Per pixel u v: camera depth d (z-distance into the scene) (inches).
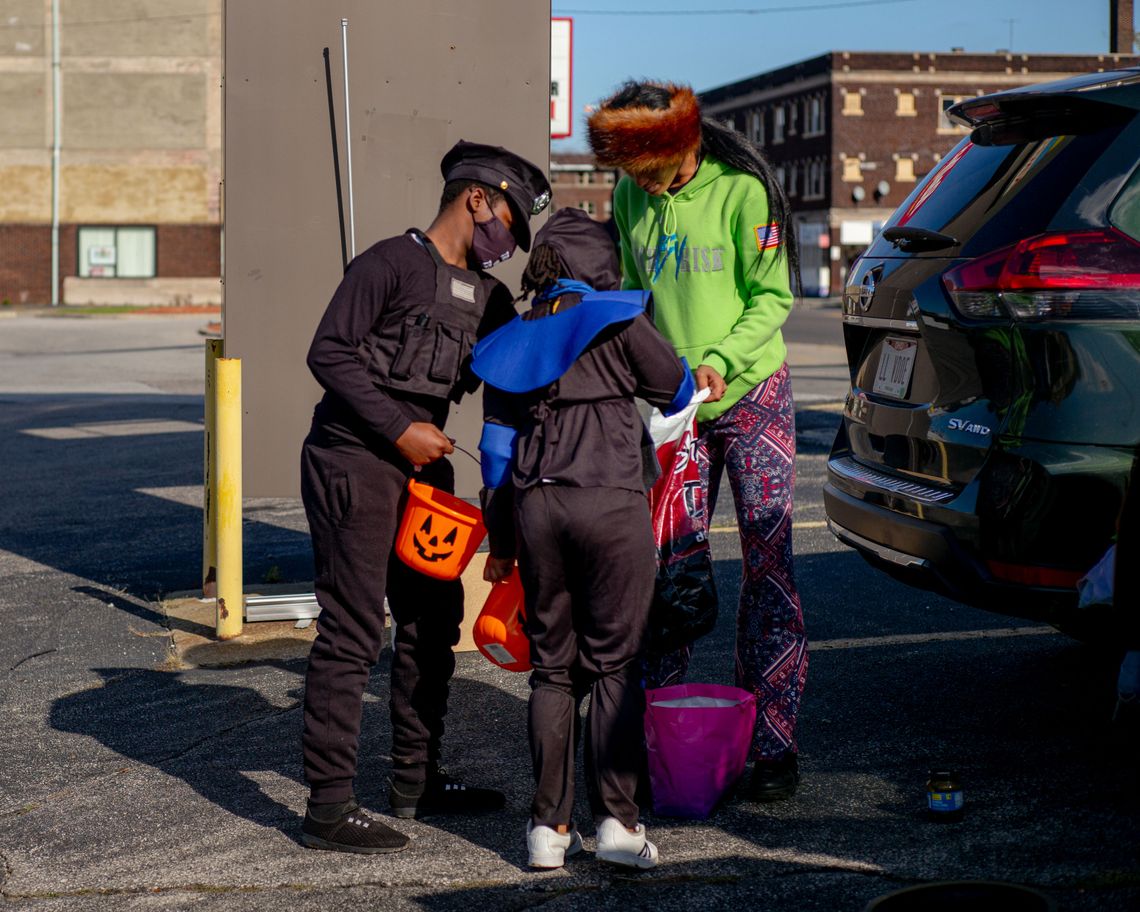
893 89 2425.0
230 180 227.6
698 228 157.4
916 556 161.5
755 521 157.8
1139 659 139.3
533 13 231.3
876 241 185.9
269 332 230.2
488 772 169.5
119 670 216.5
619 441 136.6
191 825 153.6
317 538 144.9
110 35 1831.9
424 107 229.9
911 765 165.8
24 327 1327.5
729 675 205.6
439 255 145.3
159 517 348.5
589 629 137.3
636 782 138.3
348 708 145.3
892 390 175.5
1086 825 145.3
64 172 1844.2
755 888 133.1
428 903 132.1
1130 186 148.9
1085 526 144.4
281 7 226.2
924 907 125.4
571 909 130.0
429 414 145.9
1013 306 149.8
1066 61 2459.4
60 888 137.1
